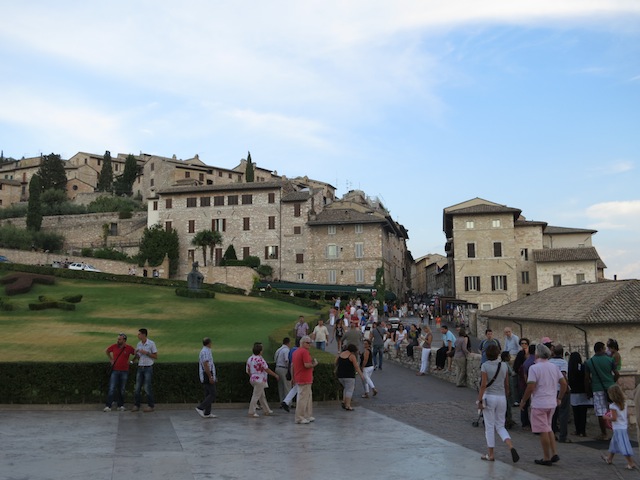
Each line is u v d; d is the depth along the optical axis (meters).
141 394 20.61
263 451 14.31
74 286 72.06
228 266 95.12
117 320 51.44
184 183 135.25
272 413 19.98
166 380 21.03
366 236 97.50
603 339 34.31
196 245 102.88
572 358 17.16
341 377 21.06
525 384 18.48
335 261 98.06
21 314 53.19
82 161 170.88
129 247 113.06
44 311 55.22
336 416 19.77
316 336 34.00
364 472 12.43
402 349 35.50
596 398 16.36
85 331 44.94
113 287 72.88
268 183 103.50
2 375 20.22
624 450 13.38
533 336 43.38
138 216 121.69
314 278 98.56
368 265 96.69
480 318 59.62
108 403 20.02
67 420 18.23
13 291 65.00
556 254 87.88
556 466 13.47
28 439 15.31
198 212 105.12
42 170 150.25
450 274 112.69
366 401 23.17
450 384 27.66
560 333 38.31
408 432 17.00
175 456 13.63
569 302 40.75
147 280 77.00
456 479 12.01
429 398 23.84
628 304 35.50
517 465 13.44
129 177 155.12
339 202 109.12
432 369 30.44
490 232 88.75
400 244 127.31
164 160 143.88
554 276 87.06
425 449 14.78
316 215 103.31
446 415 20.34
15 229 111.06
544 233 96.75
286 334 32.59
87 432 16.38
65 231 119.62
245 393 21.62
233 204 103.81
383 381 28.59
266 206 102.38
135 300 64.31
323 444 15.23
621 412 13.59
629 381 18.62
